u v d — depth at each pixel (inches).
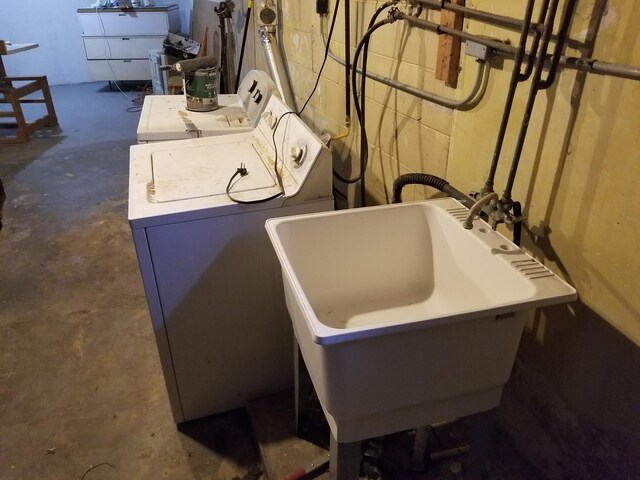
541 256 44.2
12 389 72.7
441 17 50.3
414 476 56.2
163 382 74.1
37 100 178.2
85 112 201.8
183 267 56.5
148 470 61.2
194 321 60.3
